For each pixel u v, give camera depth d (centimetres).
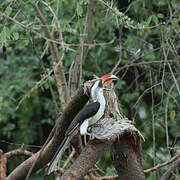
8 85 1427
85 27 1137
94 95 866
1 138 1502
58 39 1108
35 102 1463
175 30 1127
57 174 996
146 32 1191
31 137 1508
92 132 803
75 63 1117
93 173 1003
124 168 812
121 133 797
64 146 849
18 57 1446
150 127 1283
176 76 1223
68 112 845
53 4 1171
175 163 984
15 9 1070
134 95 1316
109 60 1371
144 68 1278
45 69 1219
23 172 873
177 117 1227
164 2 1198
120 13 1027
